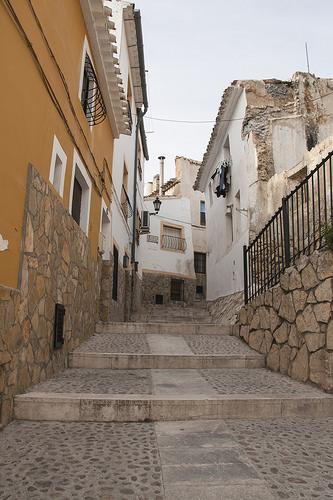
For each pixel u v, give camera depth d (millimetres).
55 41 4387
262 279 6352
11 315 3146
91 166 6504
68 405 3318
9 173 3150
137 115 14383
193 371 5066
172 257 21094
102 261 8172
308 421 3404
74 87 5266
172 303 20281
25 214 3494
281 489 2129
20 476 2221
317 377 4008
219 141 13773
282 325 4945
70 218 5113
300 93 10680
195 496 2051
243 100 10953
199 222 23984
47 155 4148
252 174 10031
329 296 3818
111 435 2959
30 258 3604
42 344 4035
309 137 10305
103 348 5691
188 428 3166
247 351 5828
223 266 13203
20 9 3363
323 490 2121
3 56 3033
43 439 2824
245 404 3490
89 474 2271
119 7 10070
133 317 12773
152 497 2035
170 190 25641
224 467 2396
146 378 4543
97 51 6289
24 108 3479
